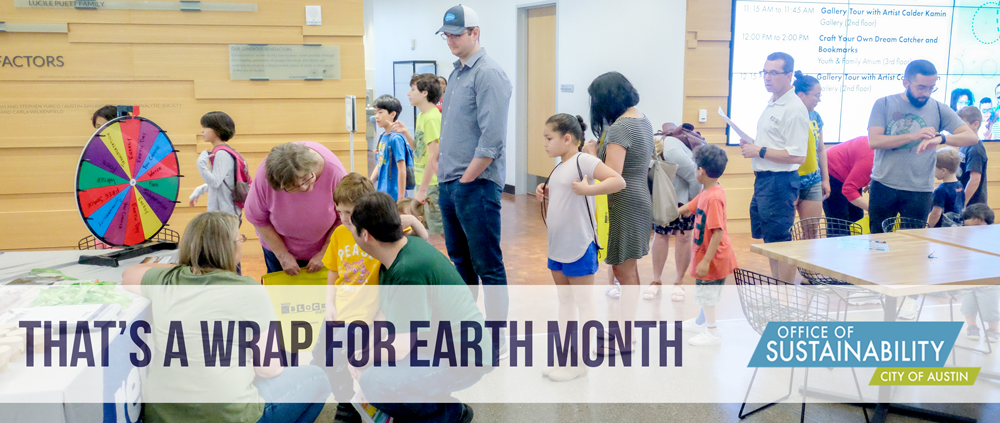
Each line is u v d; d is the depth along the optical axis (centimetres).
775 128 400
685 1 627
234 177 409
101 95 502
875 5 633
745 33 632
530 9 859
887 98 413
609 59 722
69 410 165
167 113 513
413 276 219
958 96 652
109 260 269
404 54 1154
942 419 270
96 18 490
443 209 353
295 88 530
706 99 642
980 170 484
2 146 496
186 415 209
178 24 502
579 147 311
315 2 520
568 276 311
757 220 428
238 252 222
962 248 302
